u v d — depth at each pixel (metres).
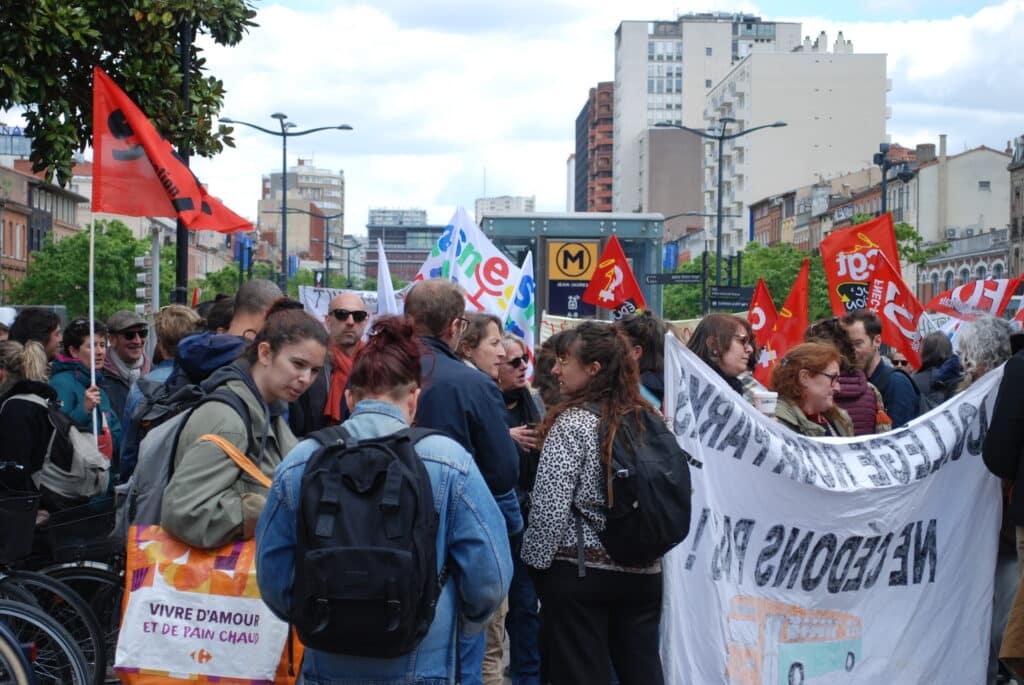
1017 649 5.95
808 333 8.35
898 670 6.33
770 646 6.07
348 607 3.45
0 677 5.32
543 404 8.47
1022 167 88.75
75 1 12.85
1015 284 12.67
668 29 183.88
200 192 7.89
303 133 48.69
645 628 5.12
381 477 3.55
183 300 13.38
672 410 5.98
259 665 4.56
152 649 4.57
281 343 4.68
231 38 13.90
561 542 4.99
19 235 98.88
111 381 8.75
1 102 12.71
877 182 113.06
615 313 12.94
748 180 132.50
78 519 6.45
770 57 131.00
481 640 5.54
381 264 9.70
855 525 6.23
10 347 6.85
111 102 7.74
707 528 5.96
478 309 10.67
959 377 9.94
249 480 4.62
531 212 20.03
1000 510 6.51
